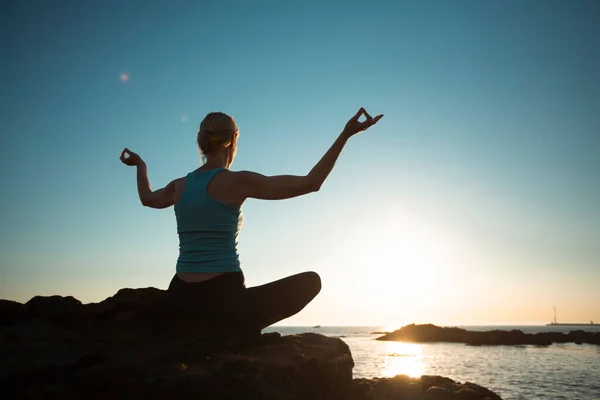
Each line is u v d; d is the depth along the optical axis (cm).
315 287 345
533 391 2614
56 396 227
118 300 361
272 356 320
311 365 328
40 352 257
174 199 330
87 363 252
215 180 312
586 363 4872
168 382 246
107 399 237
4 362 236
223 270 310
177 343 301
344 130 304
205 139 329
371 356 6188
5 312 311
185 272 314
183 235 318
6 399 219
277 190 307
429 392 805
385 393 800
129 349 287
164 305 321
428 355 6375
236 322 322
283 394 282
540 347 8631
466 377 3422
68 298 346
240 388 265
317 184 305
